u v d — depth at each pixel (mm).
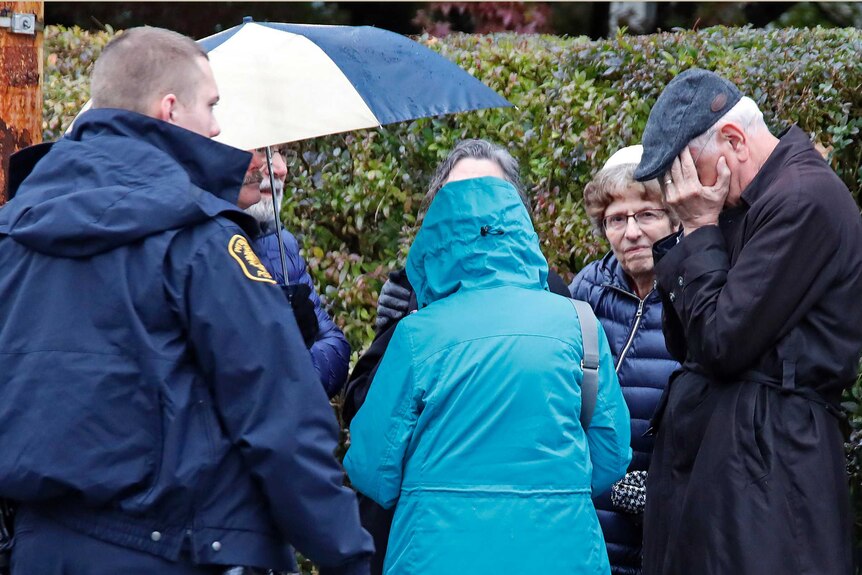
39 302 8031
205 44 11391
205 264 7965
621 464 10453
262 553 8047
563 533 9617
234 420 7859
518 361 9742
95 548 7793
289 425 7875
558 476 9703
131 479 7723
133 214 7973
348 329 16609
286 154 16797
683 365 11031
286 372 7988
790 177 10273
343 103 10695
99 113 8453
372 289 16703
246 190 11938
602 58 16219
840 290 10148
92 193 8039
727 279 10242
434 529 9609
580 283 13391
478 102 11719
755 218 10289
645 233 12617
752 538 9734
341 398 16719
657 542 10758
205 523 7859
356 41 11594
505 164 12383
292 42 11117
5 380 7934
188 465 7777
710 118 10570
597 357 10164
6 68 12336
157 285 7898
